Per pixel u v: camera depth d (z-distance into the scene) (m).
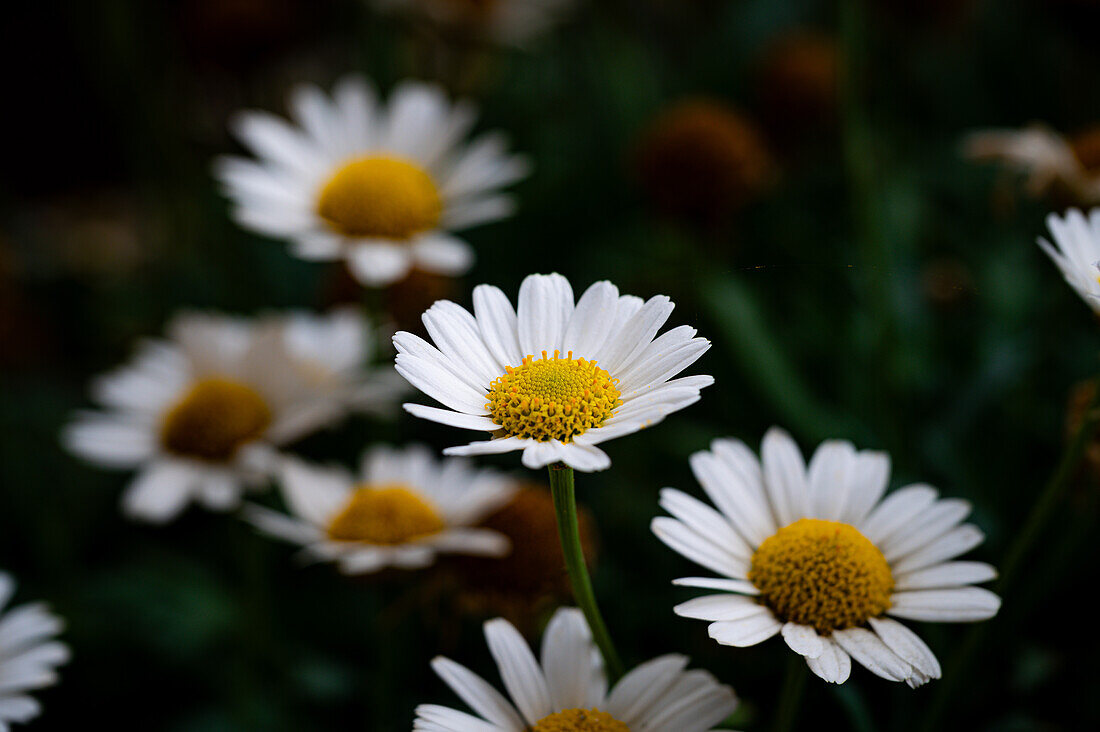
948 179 0.45
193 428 0.30
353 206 0.31
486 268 0.43
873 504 0.21
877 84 0.50
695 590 0.27
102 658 0.31
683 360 0.19
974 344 0.35
